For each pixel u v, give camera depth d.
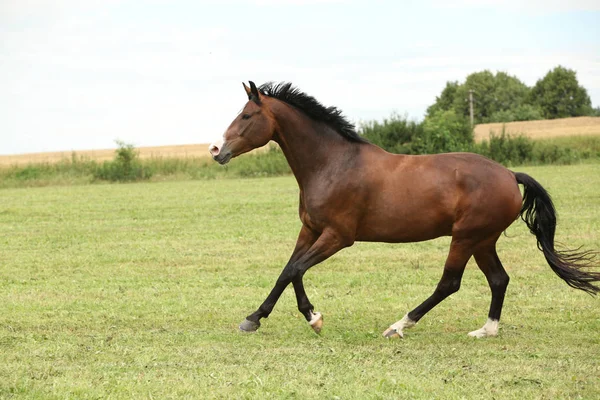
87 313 10.17
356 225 8.83
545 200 8.84
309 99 8.91
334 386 6.76
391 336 8.70
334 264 13.79
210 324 9.52
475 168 8.69
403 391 6.59
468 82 114.12
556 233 16.80
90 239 17.89
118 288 12.00
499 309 8.84
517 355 7.86
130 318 9.85
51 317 9.94
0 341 8.57
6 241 17.72
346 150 8.84
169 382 6.86
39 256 15.42
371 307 10.42
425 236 8.79
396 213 8.67
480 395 6.51
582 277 8.67
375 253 14.94
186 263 14.34
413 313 8.79
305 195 8.94
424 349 8.20
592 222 18.28
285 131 8.91
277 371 7.26
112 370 7.34
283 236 17.59
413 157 8.91
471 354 7.93
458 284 8.79
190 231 18.95
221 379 6.97
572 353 7.93
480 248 8.78
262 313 9.00
